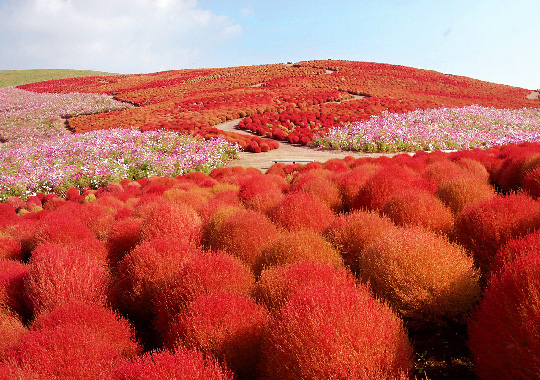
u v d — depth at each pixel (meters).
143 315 4.52
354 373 2.27
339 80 60.56
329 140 26.22
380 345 2.45
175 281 4.01
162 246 4.90
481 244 4.39
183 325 3.18
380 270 3.70
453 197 6.52
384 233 4.54
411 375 2.90
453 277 3.48
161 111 40.56
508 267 2.93
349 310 2.56
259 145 27.00
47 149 25.22
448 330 3.54
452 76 76.00
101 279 4.91
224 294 3.39
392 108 37.84
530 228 4.14
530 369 2.46
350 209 7.34
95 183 18.73
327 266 3.68
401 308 3.56
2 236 8.98
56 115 41.19
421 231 4.27
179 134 28.72
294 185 9.49
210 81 65.38
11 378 2.64
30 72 82.81
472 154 13.12
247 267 4.48
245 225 5.25
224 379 2.59
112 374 2.66
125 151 23.50
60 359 2.85
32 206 14.91
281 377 2.50
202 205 7.70
